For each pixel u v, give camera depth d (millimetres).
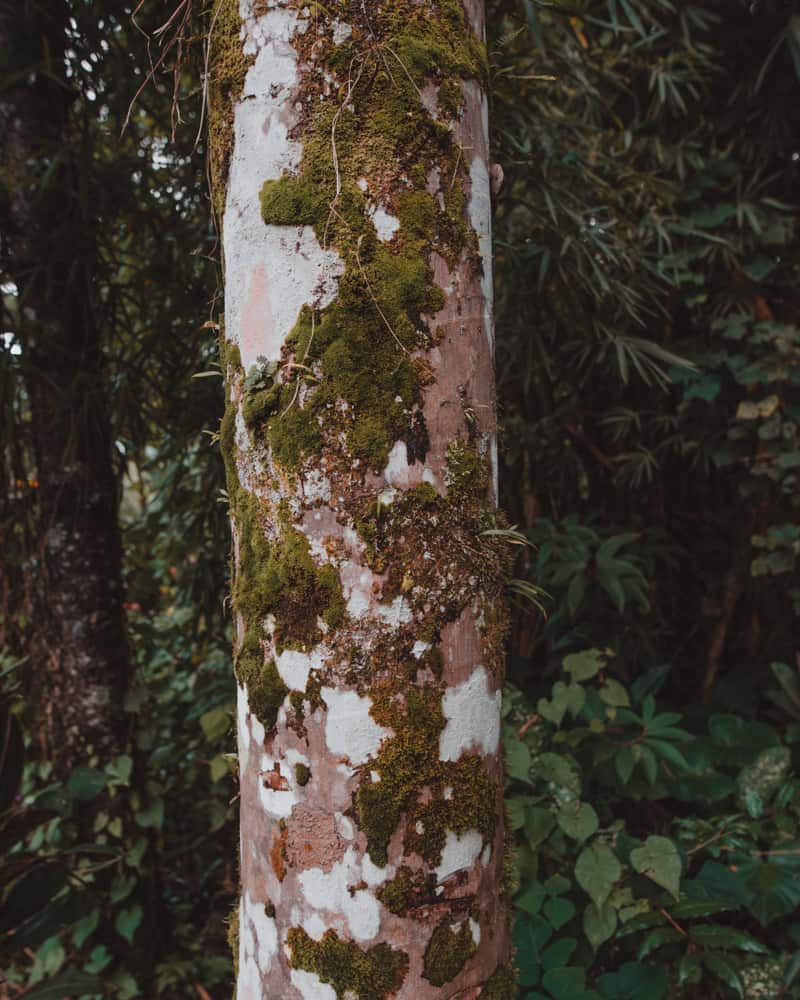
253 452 760
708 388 2031
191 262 1902
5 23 1709
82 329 1876
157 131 2004
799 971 1484
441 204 752
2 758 1724
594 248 1801
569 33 1799
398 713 725
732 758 1802
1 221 1772
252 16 761
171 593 2883
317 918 733
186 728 2365
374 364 722
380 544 723
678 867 1476
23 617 2002
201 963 1938
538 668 2225
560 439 2320
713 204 2123
